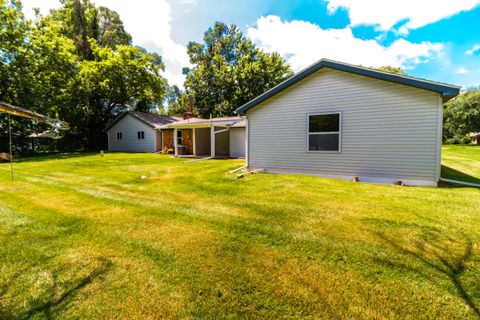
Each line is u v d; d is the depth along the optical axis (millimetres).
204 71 28391
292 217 3625
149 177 7195
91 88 19672
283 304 1839
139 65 21031
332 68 6594
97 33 23062
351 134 6500
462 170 8516
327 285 2041
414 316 1702
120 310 1787
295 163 7414
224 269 2285
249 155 8219
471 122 31203
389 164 6070
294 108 7320
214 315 1744
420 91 5633
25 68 15211
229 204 4344
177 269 2291
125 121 20203
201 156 14836
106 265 2361
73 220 3555
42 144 19578
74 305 1833
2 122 15922
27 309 1797
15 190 5465
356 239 2863
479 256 2434
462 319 1667
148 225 3359
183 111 33375
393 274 2170
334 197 4691
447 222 3307
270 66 26781
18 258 2482
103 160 12250
